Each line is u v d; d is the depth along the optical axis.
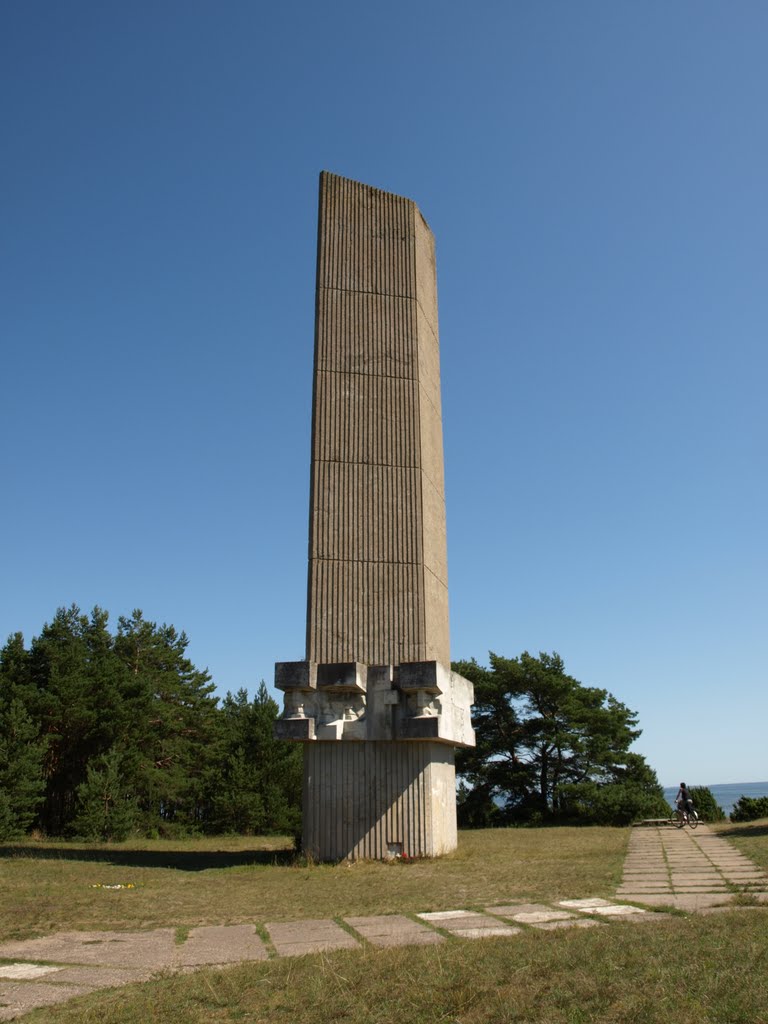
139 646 46.09
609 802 38.62
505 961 7.64
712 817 40.72
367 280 23.81
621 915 10.52
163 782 40.16
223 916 12.05
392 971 7.60
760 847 19.14
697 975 6.79
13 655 38.88
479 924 10.41
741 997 6.13
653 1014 5.89
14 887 15.17
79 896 14.10
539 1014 6.14
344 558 21.38
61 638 40.97
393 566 21.62
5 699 36.25
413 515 22.14
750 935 8.22
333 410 22.47
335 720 20.00
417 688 19.88
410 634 21.23
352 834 19.73
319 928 10.79
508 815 42.53
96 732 37.91
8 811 32.12
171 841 33.75
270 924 11.26
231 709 53.75
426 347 24.81
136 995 7.40
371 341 23.31
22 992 7.70
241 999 7.12
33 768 33.78
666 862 17.11
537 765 43.53
